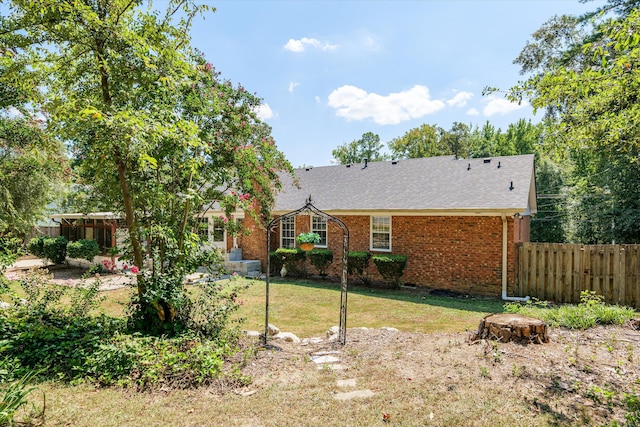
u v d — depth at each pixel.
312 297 10.88
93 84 5.92
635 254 9.15
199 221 7.17
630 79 4.10
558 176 21.95
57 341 4.96
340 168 17.98
